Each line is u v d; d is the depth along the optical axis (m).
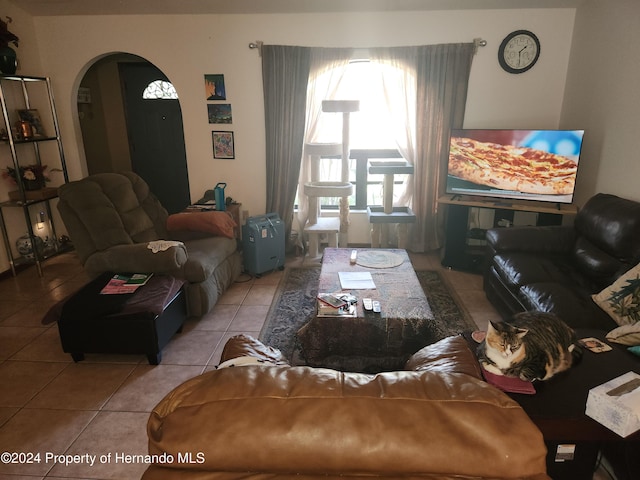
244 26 4.17
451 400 0.87
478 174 3.97
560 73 4.13
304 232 4.40
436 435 0.81
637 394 1.45
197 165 4.59
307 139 4.43
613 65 3.35
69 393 2.43
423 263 4.37
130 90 5.62
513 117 4.27
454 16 4.05
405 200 4.61
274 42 4.19
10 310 3.43
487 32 4.07
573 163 3.51
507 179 3.84
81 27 4.27
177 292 2.93
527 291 2.72
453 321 3.21
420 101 4.19
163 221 3.73
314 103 4.32
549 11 3.98
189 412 0.84
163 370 2.65
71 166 4.70
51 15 4.23
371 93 4.45
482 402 0.86
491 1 3.86
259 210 4.67
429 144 4.28
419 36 4.12
